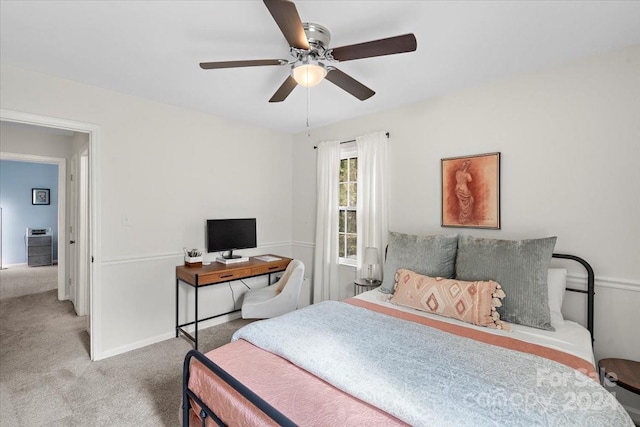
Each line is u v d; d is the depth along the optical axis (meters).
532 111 2.33
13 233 6.55
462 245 2.38
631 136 1.97
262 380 1.33
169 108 3.08
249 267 3.22
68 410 2.01
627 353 1.98
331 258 3.66
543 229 2.29
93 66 2.25
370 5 1.55
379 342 1.59
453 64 2.21
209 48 1.99
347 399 1.20
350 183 3.63
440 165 2.82
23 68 2.29
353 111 3.26
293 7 1.22
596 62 2.08
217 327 3.43
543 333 1.84
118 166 2.76
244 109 3.21
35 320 3.54
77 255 3.74
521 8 1.58
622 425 1.06
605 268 2.06
